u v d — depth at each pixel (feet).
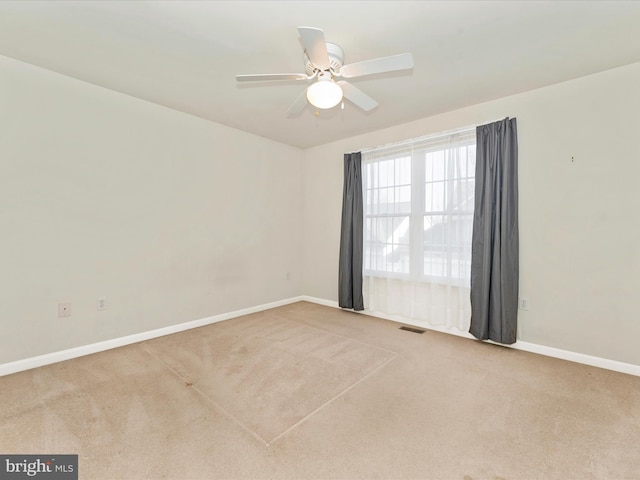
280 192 14.66
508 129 9.37
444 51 7.23
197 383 7.30
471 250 10.19
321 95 6.61
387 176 12.41
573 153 8.57
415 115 11.12
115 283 9.52
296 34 6.61
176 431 5.58
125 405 6.37
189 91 9.32
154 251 10.37
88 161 8.92
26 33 6.63
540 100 9.05
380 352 9.18
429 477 4.59
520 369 8.10
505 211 9.39
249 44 6.98
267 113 10.99
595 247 8.31
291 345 9.72
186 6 5.77
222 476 4.60
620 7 5.75
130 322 9.84
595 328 8.34
